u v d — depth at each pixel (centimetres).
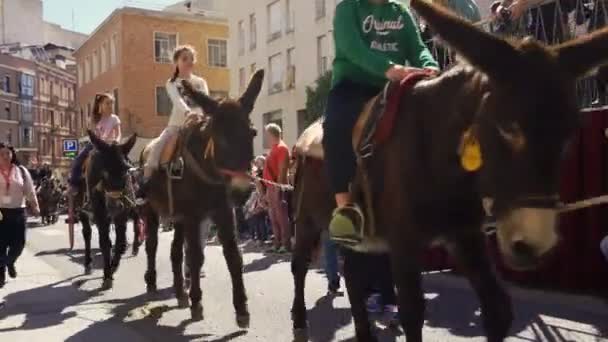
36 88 7000
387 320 602
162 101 3894
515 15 656
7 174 885
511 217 243
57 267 1064
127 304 743
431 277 795
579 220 664
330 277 754
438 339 544
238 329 614
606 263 647
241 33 3494
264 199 1191
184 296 715
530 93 238
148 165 705
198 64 3928
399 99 335
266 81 3200
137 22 3809
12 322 659
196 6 5022
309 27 2812
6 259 884
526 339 529
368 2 405
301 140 507
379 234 355
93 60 4509
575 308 612
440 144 308
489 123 252
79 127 4991
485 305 340
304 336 542
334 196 434
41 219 2405
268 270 963
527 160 235
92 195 852
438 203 318
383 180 341
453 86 307
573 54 250
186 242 647
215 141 572
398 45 412
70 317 679
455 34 258
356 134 372
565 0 657
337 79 407
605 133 627
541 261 248
